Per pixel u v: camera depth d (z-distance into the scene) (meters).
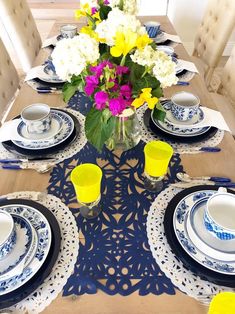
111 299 0.51
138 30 0.62
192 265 0.55
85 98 1.05
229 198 0.59
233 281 0.52
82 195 0.62
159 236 0.61
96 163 0.80
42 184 0.73
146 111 0.97
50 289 0.52
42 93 1.09
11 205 0.65
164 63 0.62
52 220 0.63
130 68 0.67
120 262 0.57
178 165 0.78
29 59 1.61
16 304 0.50
